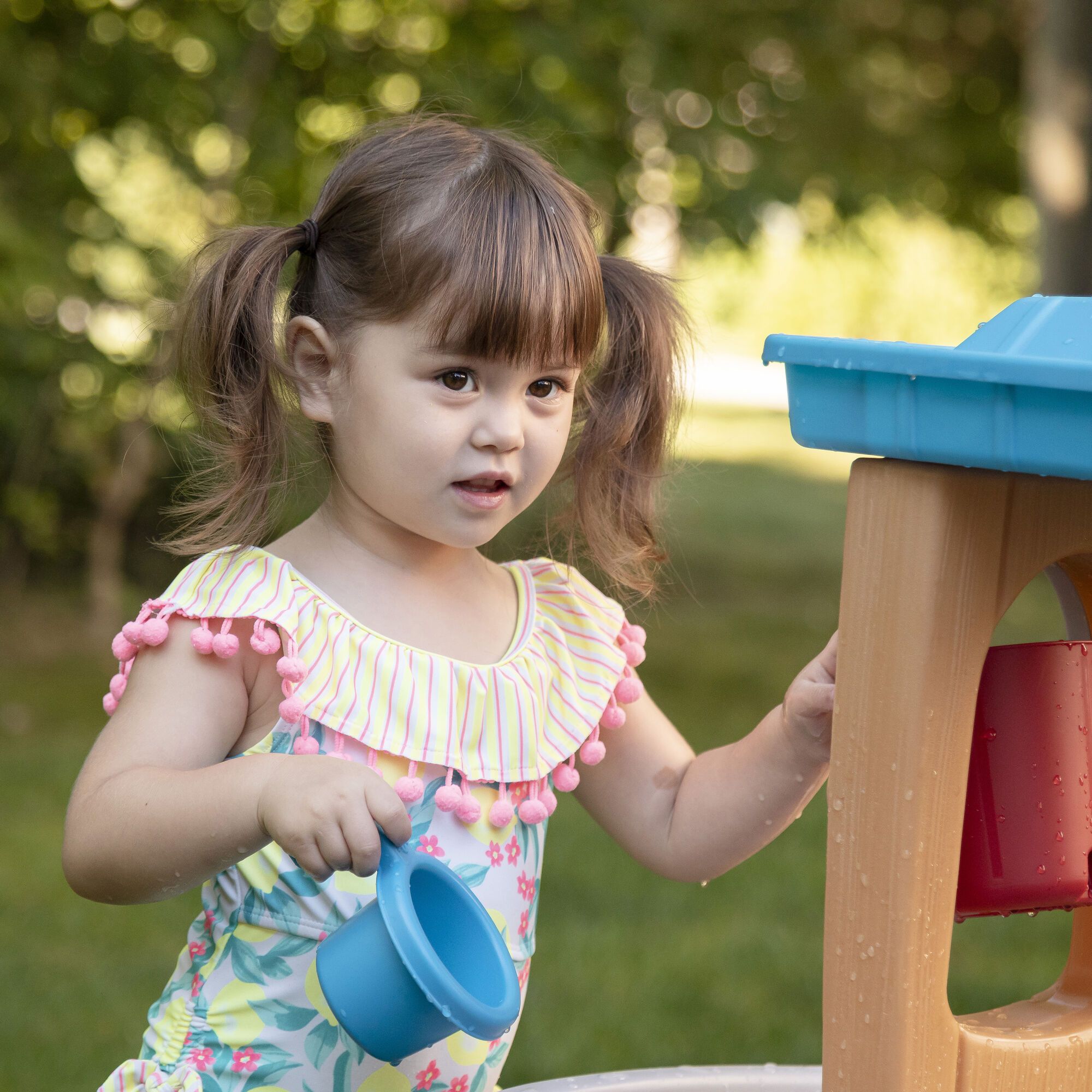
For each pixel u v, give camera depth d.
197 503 1.71
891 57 10.00
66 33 7.00
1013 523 1.19
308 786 1.30
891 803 1.18
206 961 1.54
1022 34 9.88
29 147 6.78
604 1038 3.50
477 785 1.57
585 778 1.85
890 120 10.09
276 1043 1.48
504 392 1.50
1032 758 1.29
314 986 1.49
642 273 1.97
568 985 3.85
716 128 8.07
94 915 4.38
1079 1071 1.28
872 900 1.19
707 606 10.62
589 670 1.75
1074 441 1.02
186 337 1.73
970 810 1.29
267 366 1.66
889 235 12.27
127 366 6.88
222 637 1.50
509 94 7.09
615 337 1.94
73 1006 3.66
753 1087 1.74
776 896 4.76
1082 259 7.69
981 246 11.16
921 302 13.55
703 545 13.09
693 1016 3.68
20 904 4.39
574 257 1.54
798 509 15.58
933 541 1.15
